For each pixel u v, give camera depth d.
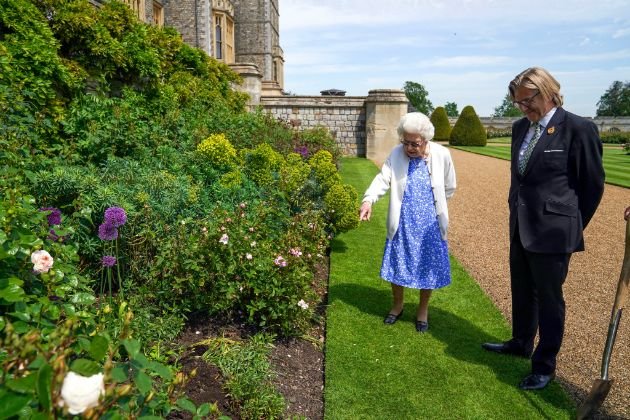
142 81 8.38
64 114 5.77
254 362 2.78
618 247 6.47
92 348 1.29
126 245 3.80
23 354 1.18
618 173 14.30
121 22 7.88
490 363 3.21
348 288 4.51
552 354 2.88
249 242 3.56
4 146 3.89
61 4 6.93
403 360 3.22
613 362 3.33
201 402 2.39
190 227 3.99
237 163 6.86
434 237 3.45
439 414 2.67
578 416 2.64
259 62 28.31
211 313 3.37
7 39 5.50
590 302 4.45
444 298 4.36
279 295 3.35
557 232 2.72
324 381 2.99
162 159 5.84
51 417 1.01
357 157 18.16
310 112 18.34
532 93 2.70
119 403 1.31
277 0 31.81
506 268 5.41
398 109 17.50
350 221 5.62
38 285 2.08
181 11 22.00
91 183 3.88
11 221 2.14
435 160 3.43
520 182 2.91
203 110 10.10
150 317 3.18
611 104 82.56
